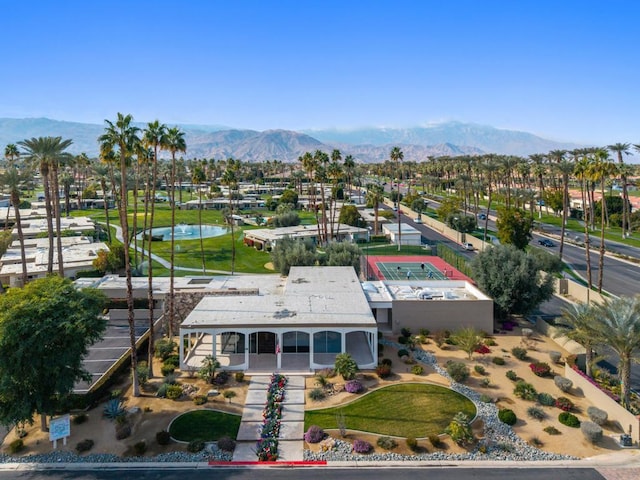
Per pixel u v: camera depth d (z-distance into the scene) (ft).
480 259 180.86
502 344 154.92
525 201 440.86
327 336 145.38
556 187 517.14
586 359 130.62
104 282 197.47
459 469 90.99
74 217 438.40
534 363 138.62
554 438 101.91
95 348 153.99
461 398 117.60
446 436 102.01
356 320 137.39
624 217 352.49
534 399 117.70
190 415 110.01
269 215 495.41
